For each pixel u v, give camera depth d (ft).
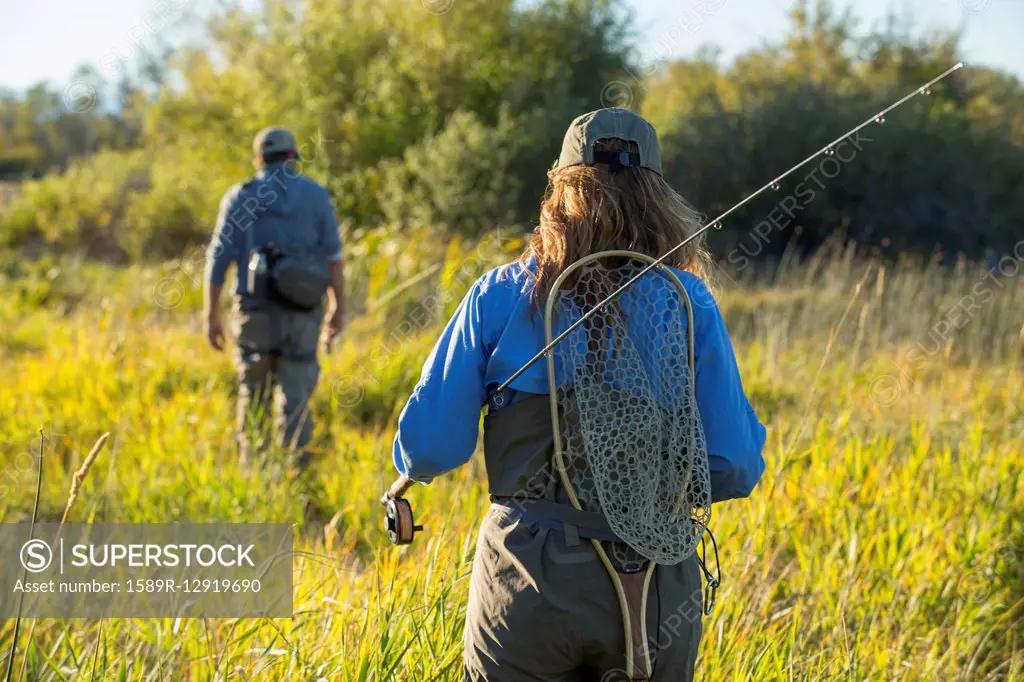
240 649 14.92
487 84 98.48
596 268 10.16
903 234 92.68
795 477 22.41
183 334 45.98
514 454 10.11
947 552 20.71
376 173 91.71
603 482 9.72
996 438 27.35
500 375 10.17
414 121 95.66
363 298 50.85
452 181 85.35
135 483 24.43
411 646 13.91
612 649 9.91
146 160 137.18
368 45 98.78
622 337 9.95
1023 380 33.55
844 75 109.81
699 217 11.32
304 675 14.06
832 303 49.06
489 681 10.19
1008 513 21.97
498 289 10.37
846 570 19.03
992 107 112.78
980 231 92.99
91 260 113.70
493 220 84.33
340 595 16.48
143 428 29.66
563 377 9.93
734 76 109.19
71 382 34.50
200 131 109.19
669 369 9.94
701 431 9.91
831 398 30.17
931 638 17.99
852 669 15.34
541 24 98.63
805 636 17.52
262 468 25.89
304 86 98.63
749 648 15.44
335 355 38.63
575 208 10.41
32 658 14.47
